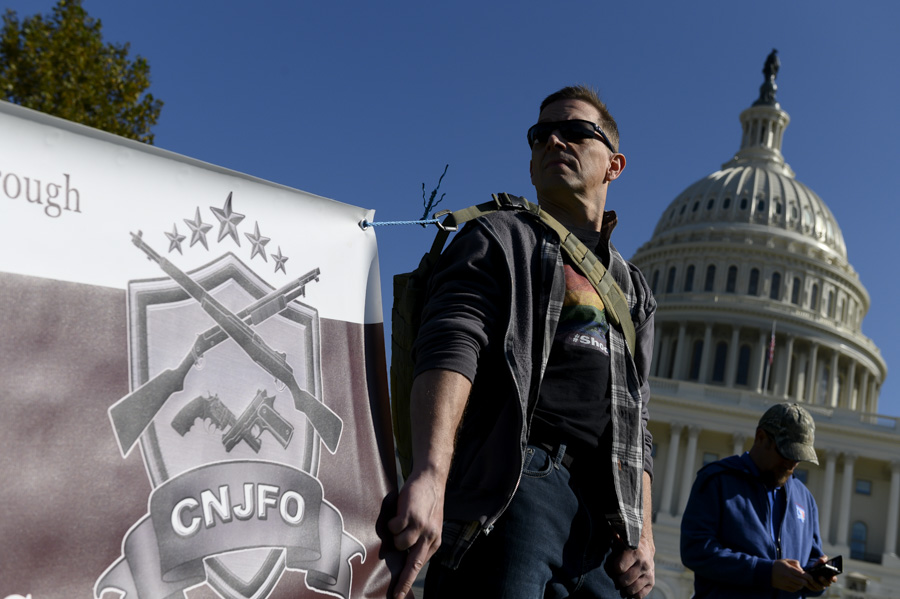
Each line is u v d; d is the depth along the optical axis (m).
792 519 6.58
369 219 3.16
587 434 3.41
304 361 2.84
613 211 3.99
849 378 101.81
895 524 77.88
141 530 2.33
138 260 2.50
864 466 81.56
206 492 2.48
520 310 3.30
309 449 2.76
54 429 2.25
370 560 2.83
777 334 97.06
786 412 6.41
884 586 73.62
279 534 2.61
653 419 79.25
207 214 2.70
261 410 2.67
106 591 2.24
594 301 3.56
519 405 3.19
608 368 3.52
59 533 2.20
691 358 97.75
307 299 2.91
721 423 78.94
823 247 105.44
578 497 3.38
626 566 3.50
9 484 2.15
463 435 3.37
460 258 3.31
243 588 2.49
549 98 3.91
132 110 20.83
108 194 2.48
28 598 2.12
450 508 3.26
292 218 2.95
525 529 3.24
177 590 2.36
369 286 3.13
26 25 20.31
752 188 109.75
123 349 2.41
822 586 5.92
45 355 2.28
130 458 2.36
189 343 2.55
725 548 6.26
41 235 2.33
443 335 3.09
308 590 2.64
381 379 3.09
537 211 3.56
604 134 3.80
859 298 107.06
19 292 2.27
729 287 101.00
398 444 3.52
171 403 2.47
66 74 20.16
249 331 2.71
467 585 3.27
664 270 104.50
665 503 76.62
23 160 2.33
